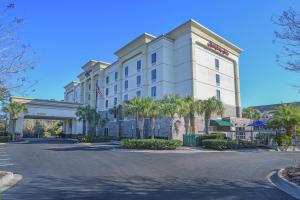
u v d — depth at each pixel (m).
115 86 62.09
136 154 23.56
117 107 57.56
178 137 42.34
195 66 45.97
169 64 48.34
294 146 30.61
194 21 46.44
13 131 53.81
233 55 55.41
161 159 19.59
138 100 35.03
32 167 15.48
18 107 53.66
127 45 56.31
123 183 10.88
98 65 69.44
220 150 29.58
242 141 32.78
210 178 12.00
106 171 14.02
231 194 9.01
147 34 52.16
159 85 47.81
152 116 34.38
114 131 59.41
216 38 51.03
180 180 11.52
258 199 8.38
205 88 47.56
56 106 64.69
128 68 57.34
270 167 15.41
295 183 10.28
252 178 12.04
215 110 38.47
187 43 46.78
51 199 8.38
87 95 76.06
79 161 18.23
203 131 43.91
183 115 35.41
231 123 46.62
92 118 55.12
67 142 48.75
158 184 10.66
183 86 46.53
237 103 54.12
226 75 53.12
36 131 90.12
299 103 35.25
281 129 34.91
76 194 9.02
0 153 24.83
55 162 17.70
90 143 44.22
